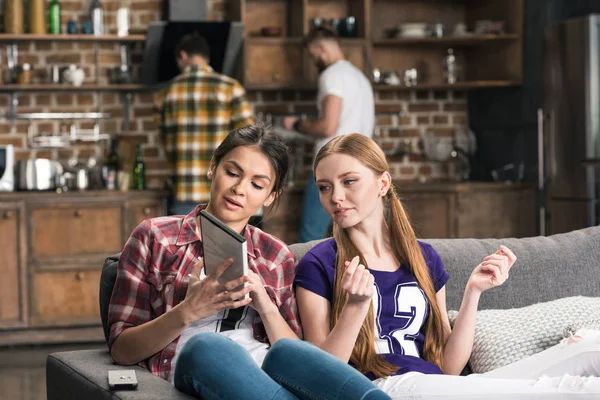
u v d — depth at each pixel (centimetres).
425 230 684
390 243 280
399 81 728
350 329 246
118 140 706
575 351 250
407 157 761
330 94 634
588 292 315
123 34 694
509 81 710
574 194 646
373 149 270
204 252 233
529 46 697
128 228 655
